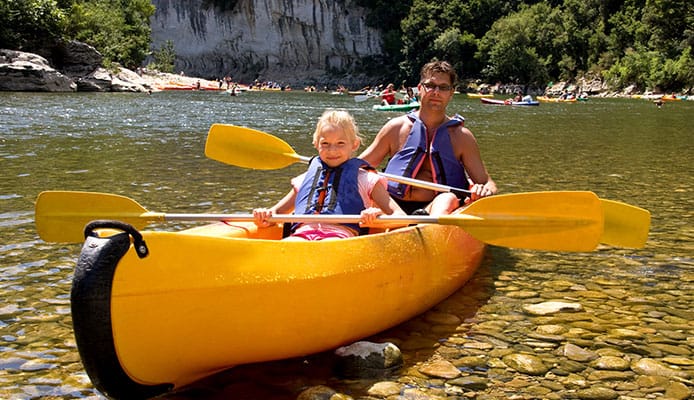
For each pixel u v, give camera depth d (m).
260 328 2.66
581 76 55.88
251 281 2.60
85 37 40.56
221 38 77.56
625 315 3.57
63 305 3.59
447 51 60.41
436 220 3.20
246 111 22.56
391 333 3.30
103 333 2.31
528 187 7.36
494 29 58.94
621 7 57.62
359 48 71.94
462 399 2.63
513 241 3.25
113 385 2.41
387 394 2.67
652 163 9.70
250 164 4.80
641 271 4.36
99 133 12.77
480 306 3.70
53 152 9.61
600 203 3.12
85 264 2.32
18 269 4.14
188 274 2.47
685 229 5.43
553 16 58.81
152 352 2.44
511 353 3.07
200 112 20.98
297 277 2.72
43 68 30.52
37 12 33.88
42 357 2.96
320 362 2.97
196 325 2.51
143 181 7.20
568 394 2.68
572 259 4.65
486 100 33.59
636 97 47.59
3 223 5.20
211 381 2.79
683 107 32.34
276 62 76.44
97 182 7.07
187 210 5.77
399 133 4.45
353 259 2.96
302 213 3.43
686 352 3.09
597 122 20.27
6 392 2.63
